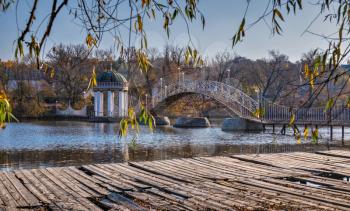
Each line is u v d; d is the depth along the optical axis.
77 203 7.75
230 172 11.17
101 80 63.53
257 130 43.56
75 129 46.00
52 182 9.81
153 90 63.53
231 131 44.19
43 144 29.30
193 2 3.93
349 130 47.03
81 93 69.69
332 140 33.00
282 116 39.19
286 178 10.55
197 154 23.94
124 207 7.46
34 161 20.59
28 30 3.36
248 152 24.97
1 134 38.19
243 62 74.62
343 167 12.20
